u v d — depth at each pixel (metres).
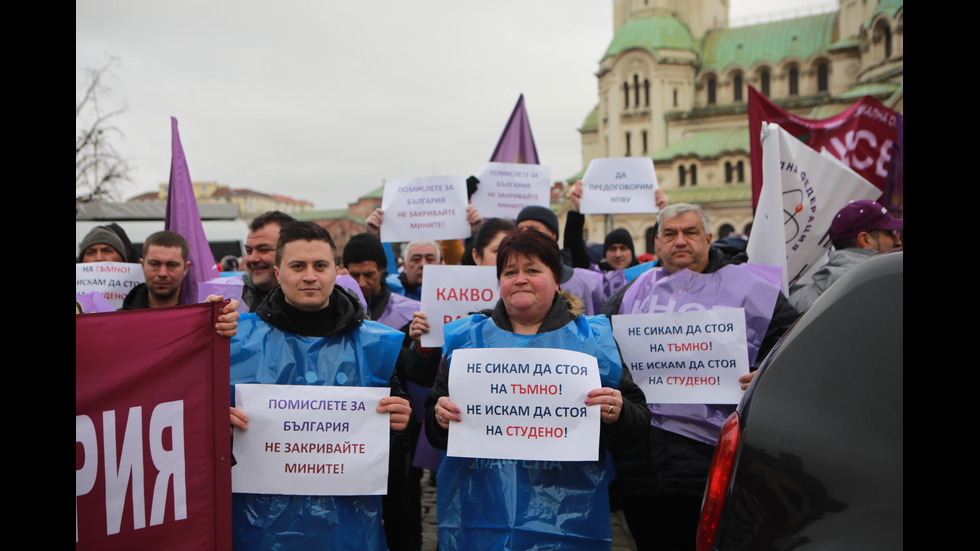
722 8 83.50
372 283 4.60
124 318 2.50
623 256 6.93
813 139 6.13
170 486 2.53
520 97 7.14
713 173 69.38
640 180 5.48
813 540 1.57
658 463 3.27
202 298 4.25
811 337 1.76
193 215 4.70
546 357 2.70
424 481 7.00
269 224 4.04
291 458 2.65
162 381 2.55
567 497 2.66
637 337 3.34
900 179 6.46
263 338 2.76
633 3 77.50
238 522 2.66
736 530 1.72
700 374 3.24
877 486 1.54
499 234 4.30
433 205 5.44
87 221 15.06
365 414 2.69
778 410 1.73
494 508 2.67
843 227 4.16
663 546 3.40
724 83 74.50
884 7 61.94
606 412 2.65
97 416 2.43
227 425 2.63
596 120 85.56
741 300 3.35
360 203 81.88
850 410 1.62
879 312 1.67
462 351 2.78
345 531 2.65
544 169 5.89
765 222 4.21
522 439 2.67
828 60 71.88
